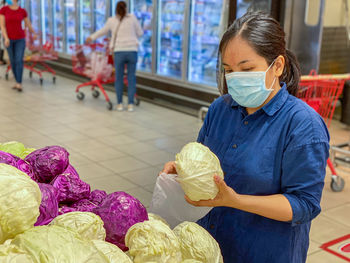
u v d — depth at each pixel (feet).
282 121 4.25
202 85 22.74
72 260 2.82
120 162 14.53
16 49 25.68
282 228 4.37
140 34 21.74
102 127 18.95
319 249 9.38
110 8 29.09
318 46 17.99
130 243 3.65
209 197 3.92
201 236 3.90
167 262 3.54
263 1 16.34
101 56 22.89
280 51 4.15
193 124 20.12
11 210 3.11
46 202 4.02
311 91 11.89
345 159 14.23
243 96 4.26
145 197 11.76
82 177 13.01
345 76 11.88
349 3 21.53
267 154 4.27
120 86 21.93
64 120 19.92
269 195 4.32
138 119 20.65
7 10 24.95
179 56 24.38
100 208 4.09
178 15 23.91
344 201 12.05
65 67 33.88
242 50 4.04
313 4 17.28
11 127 18.30
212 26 22.08
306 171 4.02
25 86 28.25
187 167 3.93
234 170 4.48
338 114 21.61
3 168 3.34
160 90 25.22
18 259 2.77
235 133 4.58
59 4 35.24
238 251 4.58
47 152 5.02
